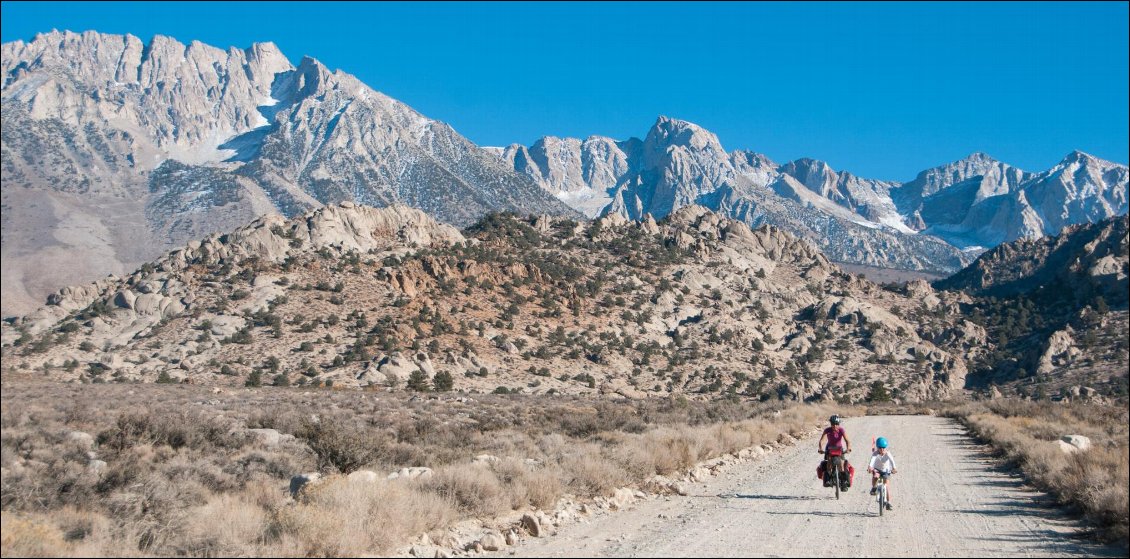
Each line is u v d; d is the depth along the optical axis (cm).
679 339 13875
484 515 1360
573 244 18488
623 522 1388
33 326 10819
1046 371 12769
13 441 1522
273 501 1340
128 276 13012
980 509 1564
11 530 926
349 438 2000
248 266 12875
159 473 1446
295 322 11000
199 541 1030
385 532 1125
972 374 13938
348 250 14362
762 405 6588
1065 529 1345
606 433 2844
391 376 9162
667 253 18238
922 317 17262
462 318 12125
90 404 2905
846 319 15750
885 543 1211
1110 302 15575
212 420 2373
